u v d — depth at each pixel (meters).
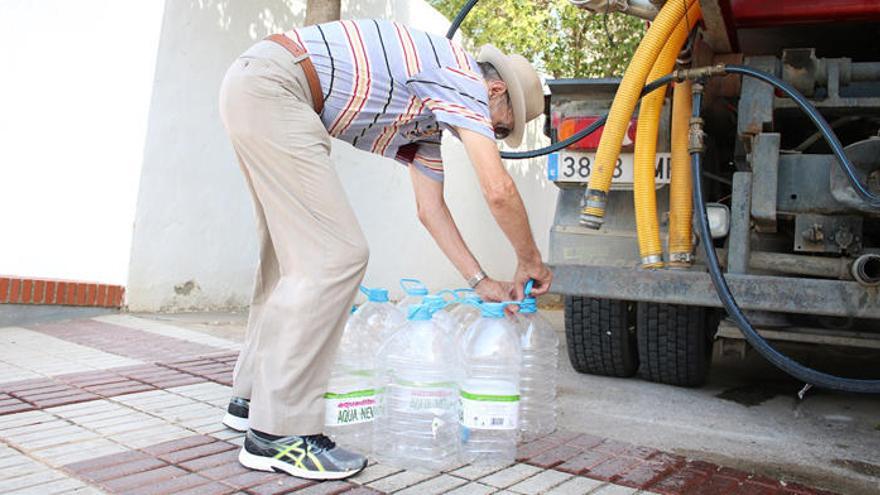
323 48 2.12
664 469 2.30
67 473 2.05
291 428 2.06
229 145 5.71
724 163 3.58
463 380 2.29
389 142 2.38
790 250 3.02
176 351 3.85
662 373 3.66
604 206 2.92
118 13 5.15
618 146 2.87
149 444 2.32
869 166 2.51
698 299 2.73
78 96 5.15
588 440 2.60
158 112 5.11
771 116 2.75
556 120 3.30
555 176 3.31
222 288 5.73
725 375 4.21
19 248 5.05
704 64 2.96
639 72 2.76
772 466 2.47
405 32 2.20
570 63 9.84
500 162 2.08
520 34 9.17
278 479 2.05
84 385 3.04
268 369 2.08
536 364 2.95
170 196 5.28
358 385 2.31
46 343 3.96
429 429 2.26
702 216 2.57
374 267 7.33
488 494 2.00
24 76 5.02
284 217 2.09
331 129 2.24
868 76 2.77
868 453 2.71
